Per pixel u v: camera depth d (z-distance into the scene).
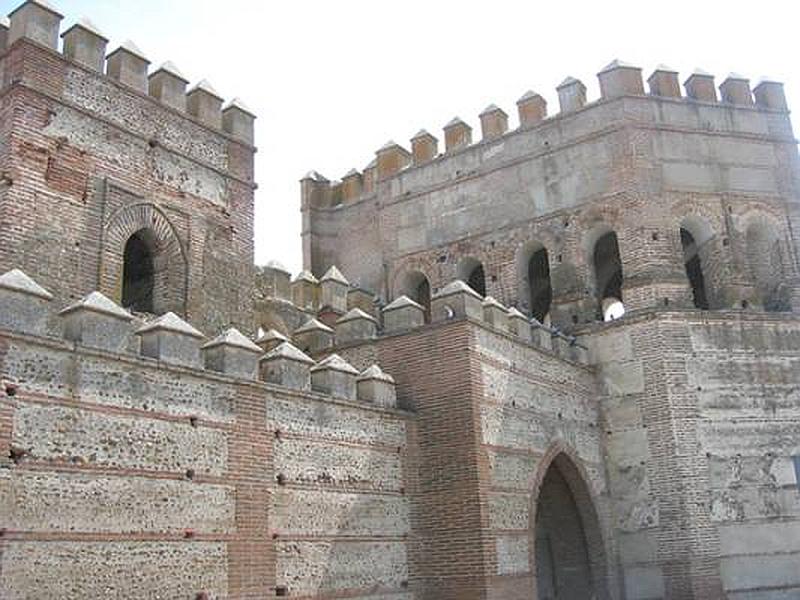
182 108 25.05
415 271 36.12
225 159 26.17
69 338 15.73
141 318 22.38
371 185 38.81
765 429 28.88
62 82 21.78
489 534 21.83
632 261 30.75
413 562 22.03
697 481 27.75
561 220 32.75
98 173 22.20
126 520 15.51
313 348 26.20
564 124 33.59
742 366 29.38
